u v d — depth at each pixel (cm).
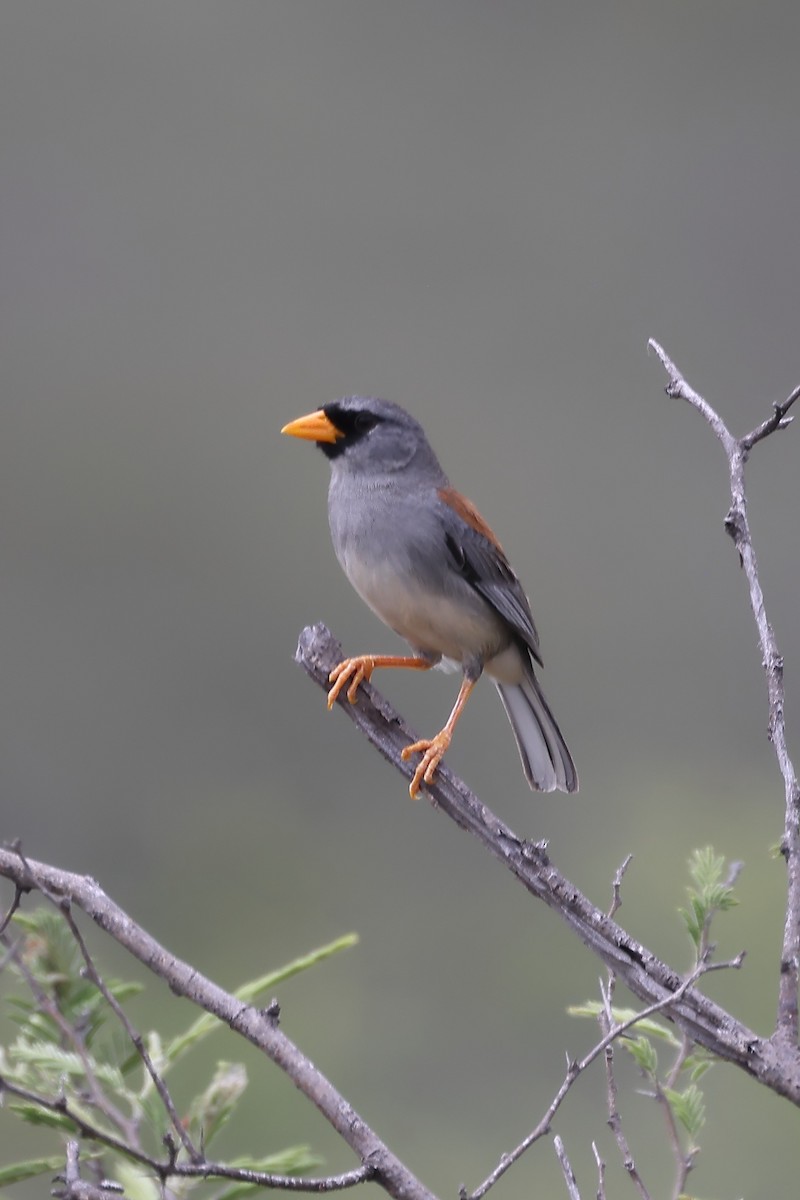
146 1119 538
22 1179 489
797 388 521
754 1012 994
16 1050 502
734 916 1048
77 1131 480
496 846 527
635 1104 994
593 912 501
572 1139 1003
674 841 1322
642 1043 486
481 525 744
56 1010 513
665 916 1209
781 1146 909
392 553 734
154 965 459
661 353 552
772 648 485
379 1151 437
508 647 757
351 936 548
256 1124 926
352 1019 1180
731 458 519
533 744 769
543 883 507
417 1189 432
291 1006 1180
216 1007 456
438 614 738
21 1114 493
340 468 753
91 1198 406
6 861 468
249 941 1298
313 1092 445
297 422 755
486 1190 425
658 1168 929
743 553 504
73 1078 529
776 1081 458
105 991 448
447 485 755
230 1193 509
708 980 1016
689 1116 479
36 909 554
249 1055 957
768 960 1020
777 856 468
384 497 739
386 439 744
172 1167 420
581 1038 1179
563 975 1247
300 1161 518
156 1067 528
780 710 476
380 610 754
